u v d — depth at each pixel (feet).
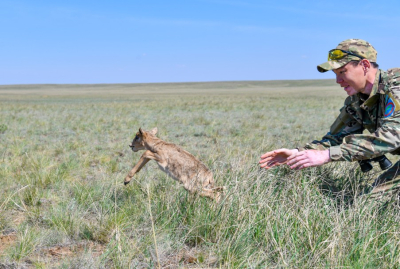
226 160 23.25
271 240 11.90
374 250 11.09
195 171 16.88
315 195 14.23
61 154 33.53
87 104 140.56
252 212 13.39
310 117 74.33
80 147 36.81
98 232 13.91
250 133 48.44
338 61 12.44
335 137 14.52
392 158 28.43
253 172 15.69
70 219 14.66
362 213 12.50
